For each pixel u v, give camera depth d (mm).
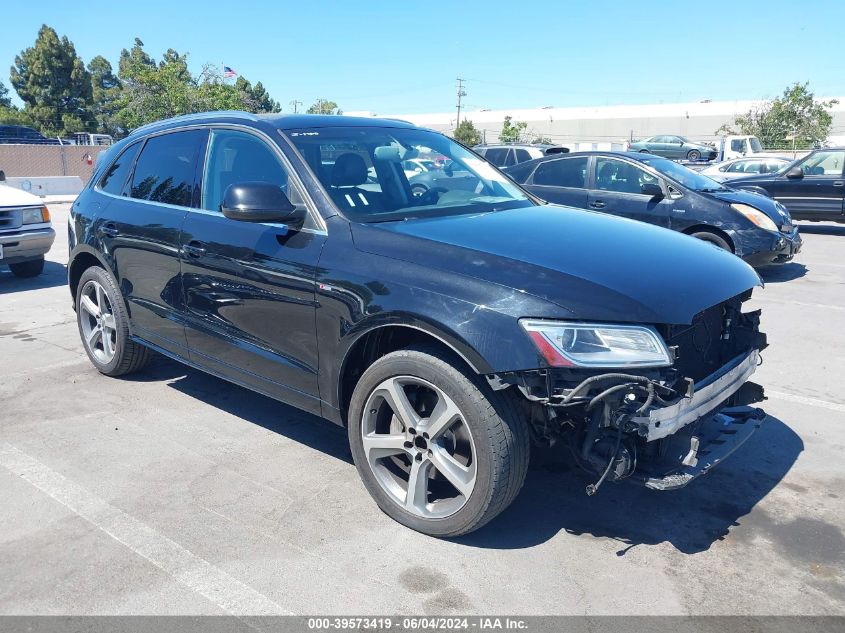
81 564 2939
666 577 2842
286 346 3547
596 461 2775
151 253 4336
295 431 4273
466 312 2787
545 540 3105
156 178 4535
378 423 3260
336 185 3559
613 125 69500
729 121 64562
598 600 2703
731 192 8758
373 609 2656
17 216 8312
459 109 73688
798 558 2967
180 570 2895
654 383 2668
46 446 4043
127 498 3467
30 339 6219
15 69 57750
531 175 9594
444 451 3010
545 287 2773
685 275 3059
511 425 2824
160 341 4504
